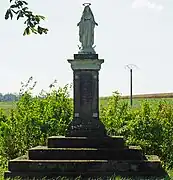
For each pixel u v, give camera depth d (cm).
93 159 1898
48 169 1831
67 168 1833
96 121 2078
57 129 2480
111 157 1905
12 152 2428
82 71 2097
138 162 1847
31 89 2673
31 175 1808
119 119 2600
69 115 2581
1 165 2322
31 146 2431
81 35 2128
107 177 1791
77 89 2097
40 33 1065
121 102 2716
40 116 2542
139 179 1764
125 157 1909
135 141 2417
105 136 2039
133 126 2478
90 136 2047
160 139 2427
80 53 2105
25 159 1888
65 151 1908
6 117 2586
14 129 2464
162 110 2612
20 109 2591
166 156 2402
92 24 2131
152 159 1923
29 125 2472
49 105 2594
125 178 1767
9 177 1794
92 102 2091
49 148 1941
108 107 2681
